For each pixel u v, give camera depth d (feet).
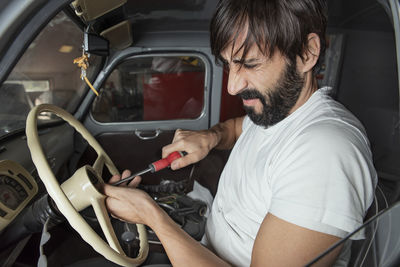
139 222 2.51
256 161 2.73
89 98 6.08
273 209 2.10
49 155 4.44
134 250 3.38
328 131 2.10
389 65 9.03
